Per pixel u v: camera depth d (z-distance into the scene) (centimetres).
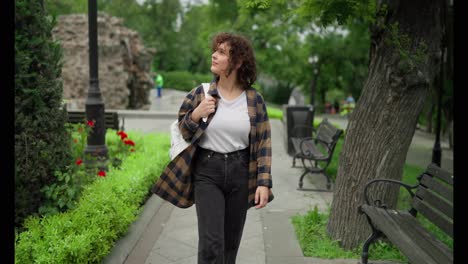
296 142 816
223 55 266
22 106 313
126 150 705
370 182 366
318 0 402
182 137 275
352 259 375
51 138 338
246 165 275
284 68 2325
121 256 369
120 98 1967
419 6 361
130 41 2178
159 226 471
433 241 298
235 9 1819
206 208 265
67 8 2553
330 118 2880
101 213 359
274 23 2148
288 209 532
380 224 323
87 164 585
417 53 361
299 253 388
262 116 276
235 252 289
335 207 408
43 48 329
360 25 1385
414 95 373
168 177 278
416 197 358
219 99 270
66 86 1906
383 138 382
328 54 2477
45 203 342
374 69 386
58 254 285
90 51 640
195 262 375
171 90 4050
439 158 796
